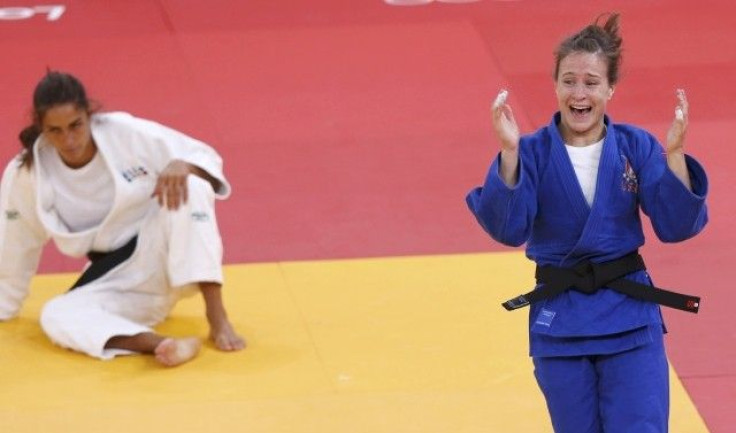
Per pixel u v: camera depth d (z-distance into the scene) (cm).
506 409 1670
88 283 1859
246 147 2625
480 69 3016
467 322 1905
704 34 3206
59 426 1641
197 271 1805
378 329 1889
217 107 2827
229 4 3453
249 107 2825
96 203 1831
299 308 1959
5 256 1869
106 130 1800
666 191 1287
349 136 2677
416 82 2945
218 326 1834
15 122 2738
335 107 2820
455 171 2508
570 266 1335
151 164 1823
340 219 2312
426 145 2630
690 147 2578
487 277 2053
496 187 1283
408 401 1692
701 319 1934
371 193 2416
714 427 1652
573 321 1320
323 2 3466
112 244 1853
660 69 2992
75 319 1817
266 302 1981
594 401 1344
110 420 1652
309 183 2462
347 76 2984
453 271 2078
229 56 3100
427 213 2331
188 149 1833
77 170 1809
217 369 1777
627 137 1333
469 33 3225
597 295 1323
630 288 1323
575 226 1323
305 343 1848
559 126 1347
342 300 1986
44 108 1731
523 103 2827
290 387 1730
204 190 1809
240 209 2353
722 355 1831
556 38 3192
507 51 3116
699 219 1305
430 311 1944
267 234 2258
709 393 1733
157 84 2950
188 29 3272
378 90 2905
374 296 1998
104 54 3116
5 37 3225
